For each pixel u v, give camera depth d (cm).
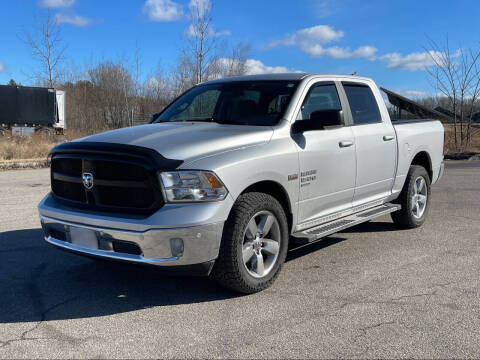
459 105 2159
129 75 2714
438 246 587
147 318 377
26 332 352
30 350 323
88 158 394
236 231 395
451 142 2180
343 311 388
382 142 588
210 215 373
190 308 397
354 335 344
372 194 591
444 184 1120
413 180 659
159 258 368
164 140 404
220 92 536
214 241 380
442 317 376
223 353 319
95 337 343
